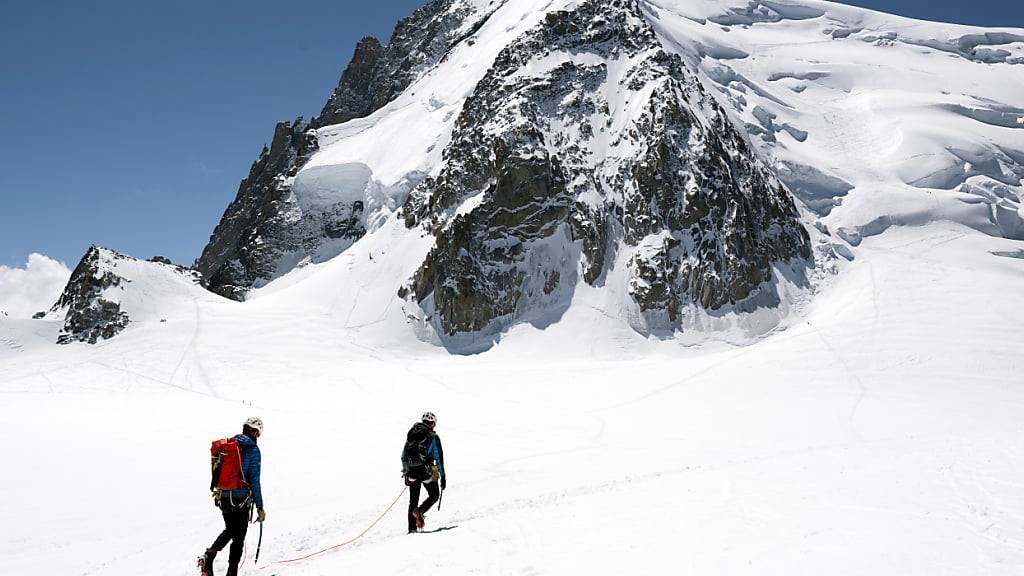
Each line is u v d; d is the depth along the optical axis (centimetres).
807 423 3100
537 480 2061
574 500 1289
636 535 923
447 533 1079
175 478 2414
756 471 1384
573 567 811
